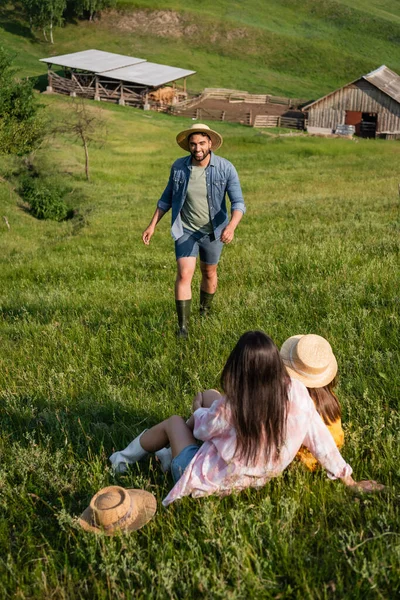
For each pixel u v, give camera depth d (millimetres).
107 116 56562
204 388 4789
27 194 30844
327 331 5559
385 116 58625
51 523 3322
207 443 3199
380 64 84812
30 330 7203
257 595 2602
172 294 8117
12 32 88500
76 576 2867
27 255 16469
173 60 83938
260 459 3066
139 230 19469
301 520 3094
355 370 4695
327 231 12883
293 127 62844
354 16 96438
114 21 92688
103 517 3006
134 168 41781
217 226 6117
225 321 6203
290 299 6816
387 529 2891
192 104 68312
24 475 3697
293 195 26281
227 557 2809
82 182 35750
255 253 10781
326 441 3104
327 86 80188
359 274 7375
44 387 5148
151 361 5410
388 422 3834
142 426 4309
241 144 52812
